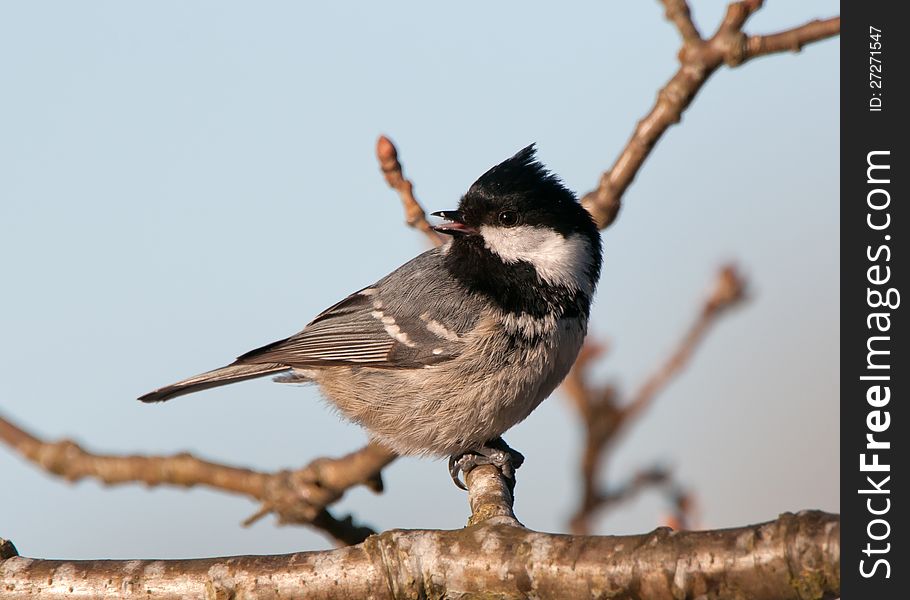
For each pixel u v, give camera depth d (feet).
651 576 20.20
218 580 23.71
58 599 24.16
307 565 23.53
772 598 19.31
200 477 34.35
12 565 24.79
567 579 21.11
